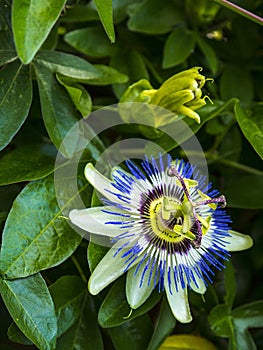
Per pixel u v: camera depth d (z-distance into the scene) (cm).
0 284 26
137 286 27
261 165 38
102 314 28
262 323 33
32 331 26
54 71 30
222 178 38
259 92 38
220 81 37
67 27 35
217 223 29
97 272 27
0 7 28
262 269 39
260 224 38
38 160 30
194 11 35
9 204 30
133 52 35
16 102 28
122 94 33
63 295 29
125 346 29
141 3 35
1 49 28
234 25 37
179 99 29
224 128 35
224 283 33
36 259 26
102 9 26
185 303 28
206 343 33
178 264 28
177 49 35
